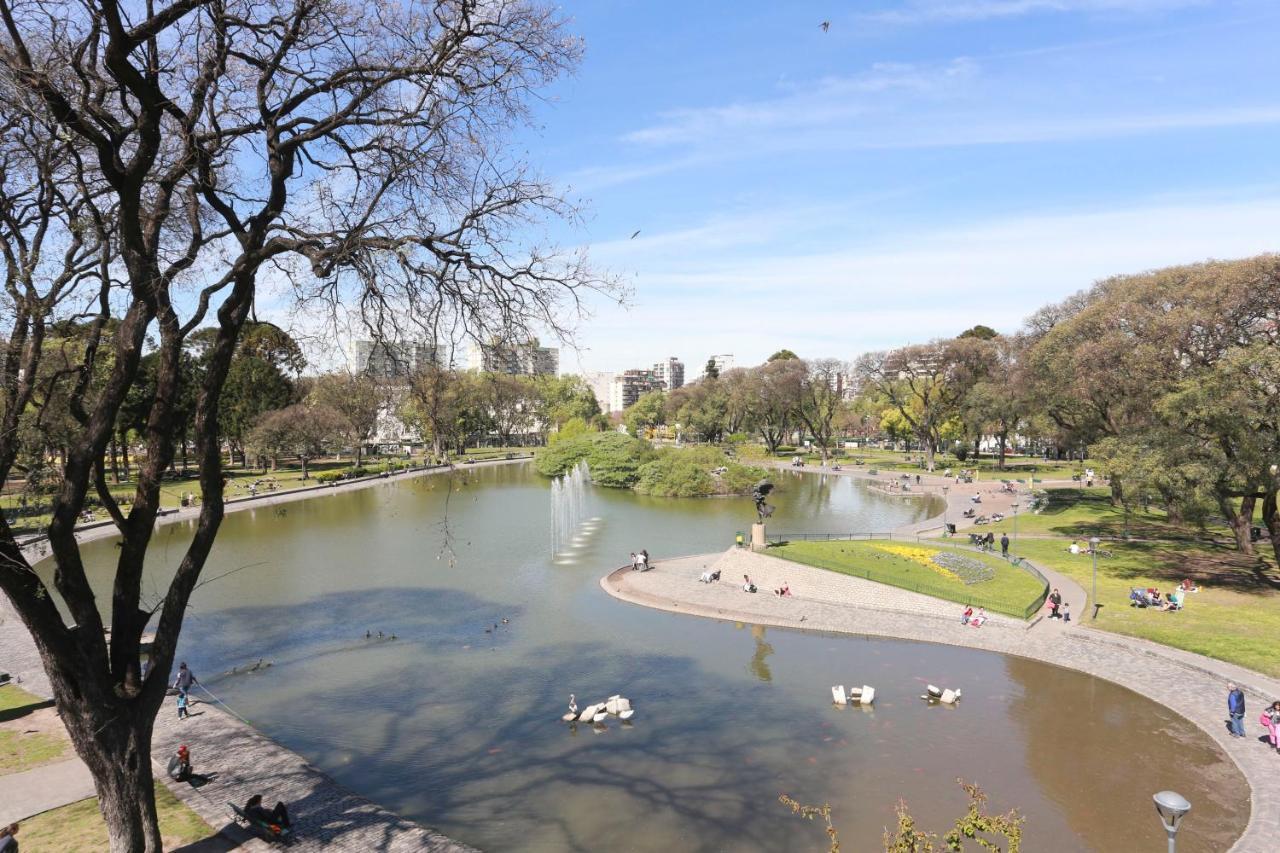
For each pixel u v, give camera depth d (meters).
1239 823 18.23
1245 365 32.59
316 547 53.19
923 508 73.06
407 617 35.75
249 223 13.16
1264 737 22.34
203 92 12.34
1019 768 21.06
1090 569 42.25
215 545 54.12
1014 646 30.75
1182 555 45.12
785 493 85.62
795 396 114.00
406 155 13.20
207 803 18.19
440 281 13.71
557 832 17.94
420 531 59.81
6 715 22.86
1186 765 21.17
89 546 52.19
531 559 49.03
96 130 11.38
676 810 18.89
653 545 53.78
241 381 90.00
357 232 12.56
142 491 12.95
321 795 18.78
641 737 23.00
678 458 86.25
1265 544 47.62
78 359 17.75
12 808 17.30
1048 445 126.62
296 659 29.88
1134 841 17.56
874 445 182.62
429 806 19.08
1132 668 28.00
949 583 39.00
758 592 39.94
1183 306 40.53
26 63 11.16
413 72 12.77
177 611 13.42
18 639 31.20
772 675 28.19
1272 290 35.91
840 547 45.94
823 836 17.73
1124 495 38.78
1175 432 36.28
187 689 26.14
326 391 85.19
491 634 33.16
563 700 25.91
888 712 24.84
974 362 94.69
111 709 12.70
